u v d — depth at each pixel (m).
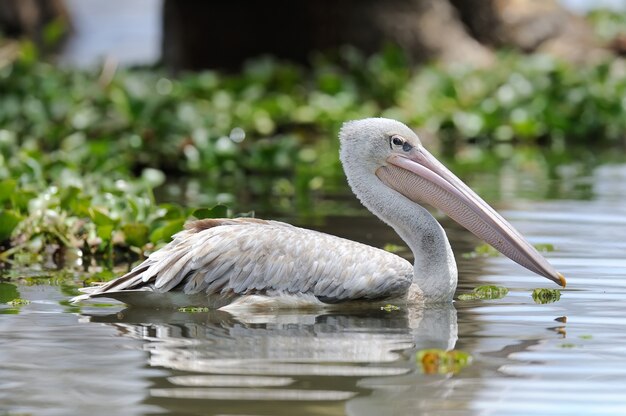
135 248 14.08
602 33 36.97
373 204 11.91
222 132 24.33
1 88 25.86
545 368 8.95
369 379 8.65
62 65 37.09
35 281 12.57
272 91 29.27
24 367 8.95
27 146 21.80
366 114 27.31
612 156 25.64
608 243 14.72
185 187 20.33
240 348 9.55
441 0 32.81
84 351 9.43
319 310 11.11
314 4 31.95
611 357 9.26
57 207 14.73
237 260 10.98
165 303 11.11
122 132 23.20
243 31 32.53
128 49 46.06
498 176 21.92
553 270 11.59
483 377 8.71
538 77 29.77
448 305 11.38
